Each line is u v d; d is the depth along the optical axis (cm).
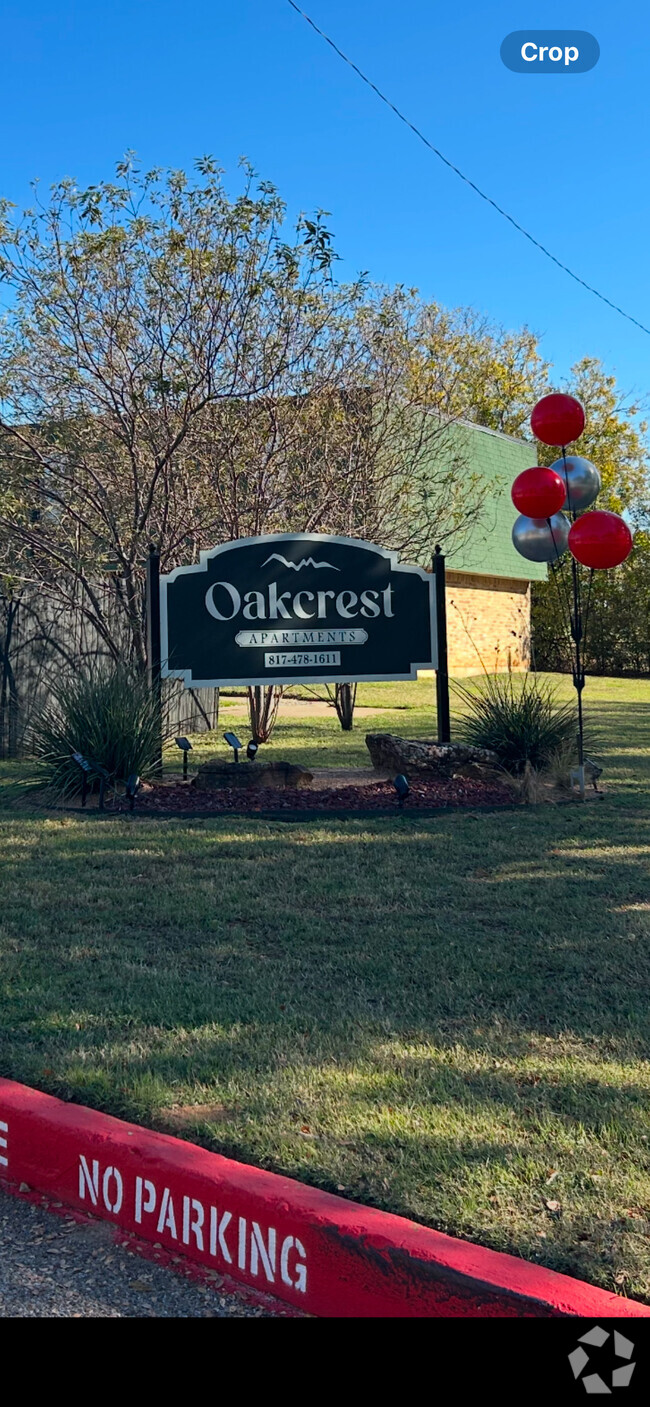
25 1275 320
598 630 3847
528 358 4406
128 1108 385
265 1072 416
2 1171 378
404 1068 420
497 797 1030
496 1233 306
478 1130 368
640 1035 455
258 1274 313
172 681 1341
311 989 517
